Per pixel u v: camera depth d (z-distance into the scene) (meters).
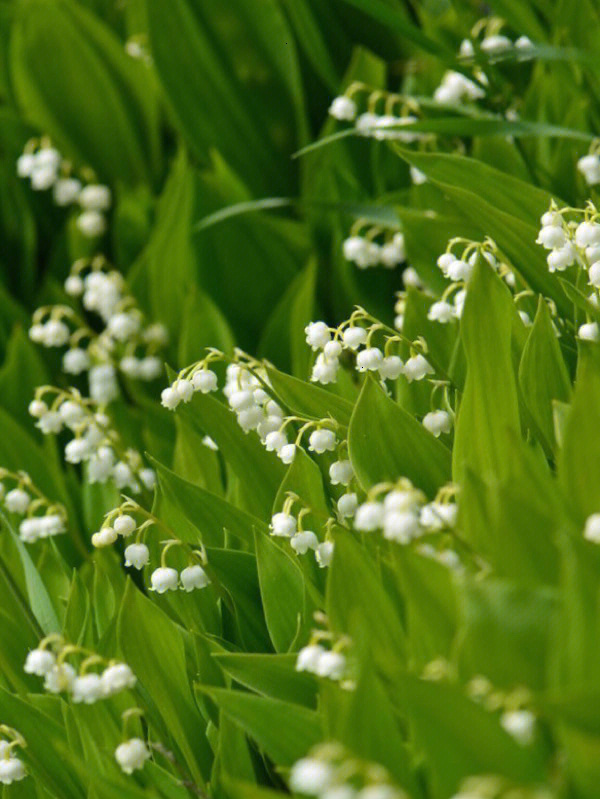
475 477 0.99
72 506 1.20
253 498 1.10
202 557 1.07
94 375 1.25
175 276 1.28
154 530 1.10
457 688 0.93
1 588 1.12
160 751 1.02
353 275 1.26
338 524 1.04
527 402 1.06
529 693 0.94
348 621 1.00
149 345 1.28
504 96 1.21
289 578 1.05
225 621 1.09
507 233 1.11
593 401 0.99
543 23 1.26
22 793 1.07
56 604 1.14
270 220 1.27
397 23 1.15
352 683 0.98
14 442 1.21
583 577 0.93
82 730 1.04
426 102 1.21
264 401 1.08
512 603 0.95
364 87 1.21
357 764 0.92
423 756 0.97
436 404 1.11
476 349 1.04
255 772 1.05
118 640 1.04
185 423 1.15
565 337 1.11
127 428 1.25
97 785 0.99
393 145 1.14
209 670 1.05
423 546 1.00
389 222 1.19
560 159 1.20
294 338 1.20
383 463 1.05
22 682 1.10
